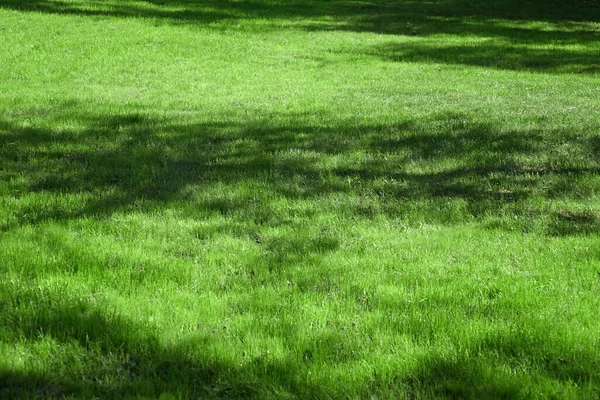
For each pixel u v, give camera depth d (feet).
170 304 18.95
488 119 44.93
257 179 31.60
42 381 15.20
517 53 82.89
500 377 15.46
